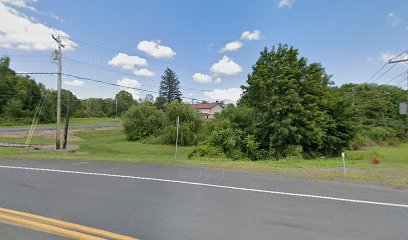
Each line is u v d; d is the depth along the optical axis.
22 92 59.22
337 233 3.77
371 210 4.79
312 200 5.38
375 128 41.97
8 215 4.31
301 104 19.80
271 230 3.84
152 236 3.58
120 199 5.34
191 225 3.99
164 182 6.95
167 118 34.19
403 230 3.89
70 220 4.12
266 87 19.53
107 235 3.58
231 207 4.90
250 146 18.62
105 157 12.51
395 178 7.55
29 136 28.61
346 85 51.34
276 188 6.37
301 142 20.94
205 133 21.48
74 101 83.31
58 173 8.11
